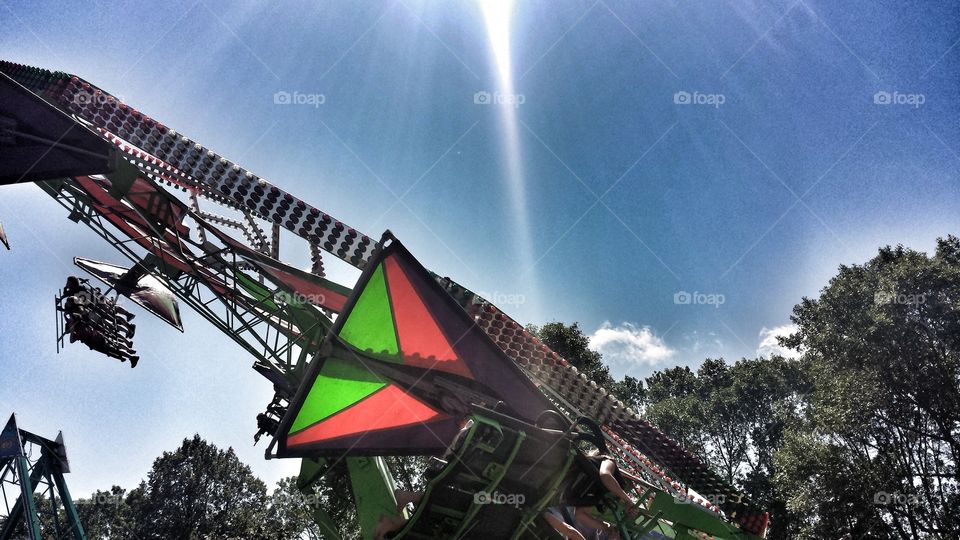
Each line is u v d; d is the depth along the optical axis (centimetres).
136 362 1068
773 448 5303
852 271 3900
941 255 3456
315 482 962
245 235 1264
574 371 958
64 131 715
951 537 3062
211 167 978
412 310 795
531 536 740
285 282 1204
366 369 786
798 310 4244
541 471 687
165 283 1233
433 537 729
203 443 10731
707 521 943
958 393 3078
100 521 10338
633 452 962
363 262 975
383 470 876
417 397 795
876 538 3141
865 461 3362
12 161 682
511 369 827
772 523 4678
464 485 684
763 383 5534
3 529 1723
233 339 1238
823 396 3538
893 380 3234
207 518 9956
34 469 1770
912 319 3216
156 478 10288
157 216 1141
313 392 774
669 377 6769
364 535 840
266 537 6519
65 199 1129
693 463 959
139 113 977
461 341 812
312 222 983
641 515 930
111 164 736
